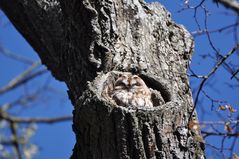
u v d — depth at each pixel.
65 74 12.10
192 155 9.77
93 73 10.95
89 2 11.42
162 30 11.74
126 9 11.61
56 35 12.24
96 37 11.11
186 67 11.53
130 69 11.05
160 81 10.90
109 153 9.58
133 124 9.54
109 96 10.85
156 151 9.55
